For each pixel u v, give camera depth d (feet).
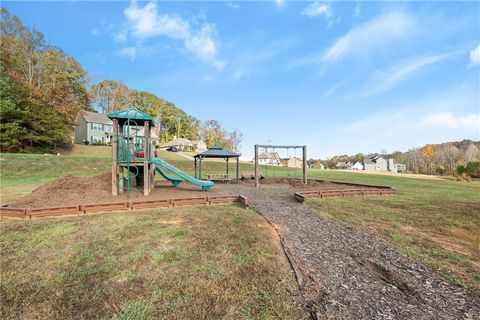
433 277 10.75
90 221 18.37
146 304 8.45
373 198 31.45
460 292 9.60
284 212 22.58
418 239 15.85
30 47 97.30
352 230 17.46
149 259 11.84
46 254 12.44
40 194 26.17
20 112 76.54
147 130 32.19
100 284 9.73
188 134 234.79
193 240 14.39
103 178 35.06
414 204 27.35
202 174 72.79
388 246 14.39
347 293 9.28
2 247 13.35
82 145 112.68
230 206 24.93
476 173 105.81
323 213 22.61
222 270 10.85
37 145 84.07
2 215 19.93
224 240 14.47
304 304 8.52
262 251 12.96
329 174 87.35
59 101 105.40
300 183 49.16
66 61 116.47
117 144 30.42
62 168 56.80
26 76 96.78
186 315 7.89
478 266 11.96
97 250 12.89
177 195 31.94
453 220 20.51
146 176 31.40
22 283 9.79
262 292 9.20
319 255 12.80
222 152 53.57
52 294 9.08
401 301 8.88
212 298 8.82
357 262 12.12
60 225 17.31
